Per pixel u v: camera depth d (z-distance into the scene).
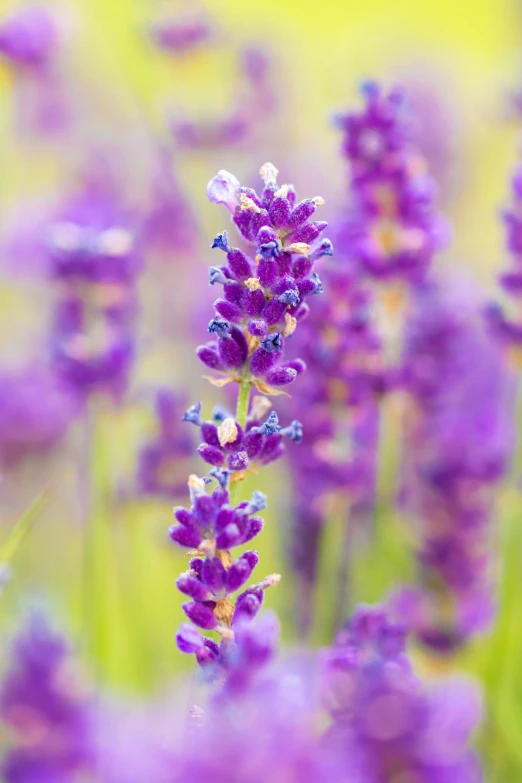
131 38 0.70
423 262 0.40
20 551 0.47
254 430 0.31
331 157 0.71
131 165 0.66
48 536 0.49
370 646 0.31
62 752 0.33
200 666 0.30
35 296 0.59
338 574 0.42
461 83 0.83
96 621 0.40
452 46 0.99
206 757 0.26
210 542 0.30
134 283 0.43
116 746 0.29
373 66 0.84
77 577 0.46
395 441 0.41
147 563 0.46
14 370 0.51
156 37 0.64
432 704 0.29
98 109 0.71
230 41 0.71
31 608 0.35
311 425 0.40
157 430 0.42
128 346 0.41
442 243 0.40
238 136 0.59
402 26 1.04
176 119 0.58
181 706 0.29
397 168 0.40
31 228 0.59
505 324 0.41
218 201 0.32
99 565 0.41
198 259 0.56
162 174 0.59
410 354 0.42
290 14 1.06
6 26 0.62
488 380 0.49
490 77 0.84
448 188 0.68
